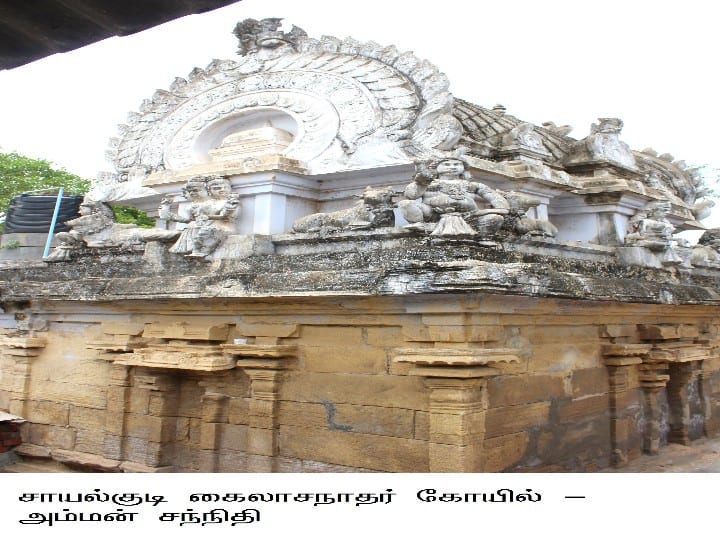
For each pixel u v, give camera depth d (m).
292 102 11.55
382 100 10.73
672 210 14.30
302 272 8.51
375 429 8.36
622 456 10.31
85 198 13.04
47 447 11.37
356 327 8.64
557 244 9.87
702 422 12.56
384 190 9.30
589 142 12.92
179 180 11.24
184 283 9.44
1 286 11.77
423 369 7.81
